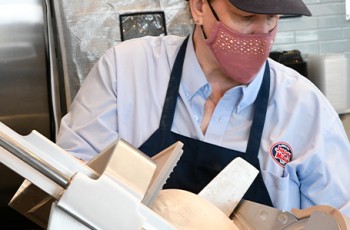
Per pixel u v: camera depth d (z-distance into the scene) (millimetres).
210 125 1170
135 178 471
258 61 1095
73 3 2023
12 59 2170
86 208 435
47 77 2186
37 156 456
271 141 1149
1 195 2123
